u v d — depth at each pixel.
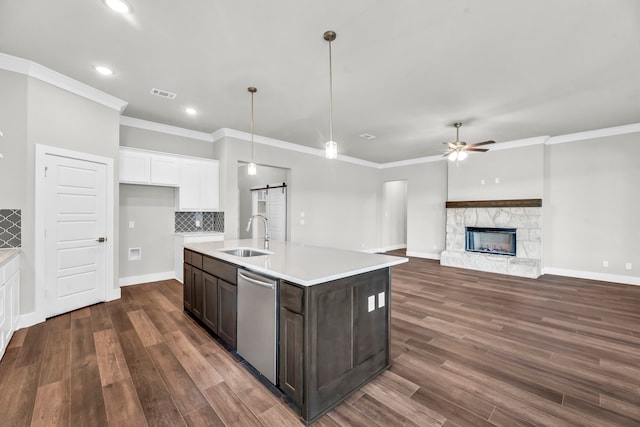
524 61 2.79
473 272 5.63
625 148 4.80
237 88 3.42
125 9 2.09
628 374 2.16
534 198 5.49
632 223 4.77
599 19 2.18
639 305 3.71
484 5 2.05
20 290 2.86
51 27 2.30
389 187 8.90
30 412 1.71
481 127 4.85
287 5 2.06
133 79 3.19
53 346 2.52
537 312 3.46
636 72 2.98
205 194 4.96
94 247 3.55
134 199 4.54
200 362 2.31
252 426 1.64
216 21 2.24
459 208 6.33
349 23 2.26
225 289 2.51
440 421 1.68
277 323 1.93
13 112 2.80
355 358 1.99
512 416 1.72
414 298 4.00
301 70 2.99
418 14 2.15
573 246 5.28
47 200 3.06
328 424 1.67
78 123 3.32
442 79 3.18
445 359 2.39
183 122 4.64
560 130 5.02
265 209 7.09
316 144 6.11
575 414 1.74
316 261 2.28
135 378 2.08
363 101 3.78
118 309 3.45
